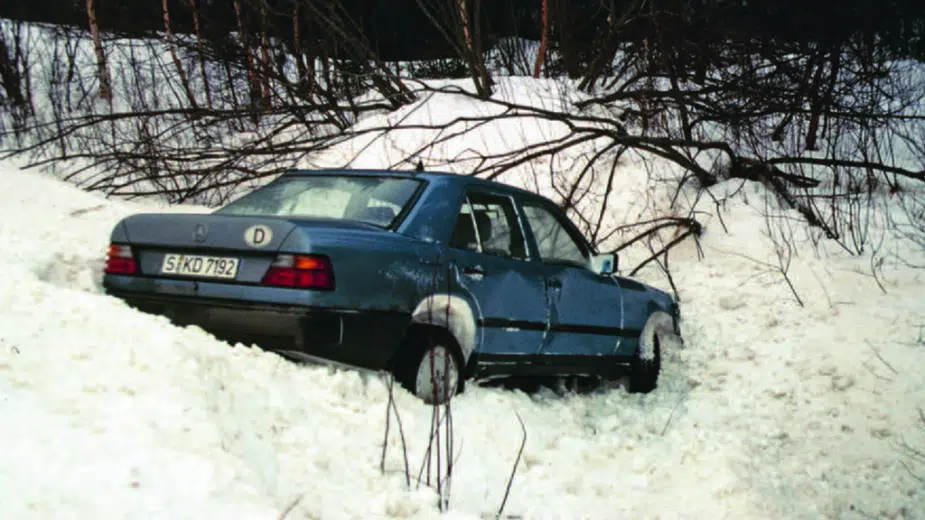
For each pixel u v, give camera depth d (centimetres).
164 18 1678
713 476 469
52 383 339
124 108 1633
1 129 1418
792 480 487
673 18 1456
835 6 1300
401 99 1505
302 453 364
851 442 568
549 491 419
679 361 758
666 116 1418
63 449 283
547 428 509
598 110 1437
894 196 1177
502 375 562
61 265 614
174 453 300
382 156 1292
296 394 418
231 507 276
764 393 665
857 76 1233
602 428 548
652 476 473
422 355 478
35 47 1675
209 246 460
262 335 445
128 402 335
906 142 1226
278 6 1845
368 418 425
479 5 1431
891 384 648
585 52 1727
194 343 419
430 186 529
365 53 1574
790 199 1105
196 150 1217
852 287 873
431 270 493
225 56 1515
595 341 639
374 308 457
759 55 1403
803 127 1376
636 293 694
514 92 1519
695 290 927
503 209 580
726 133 1357
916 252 966
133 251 485
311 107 1431
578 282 623
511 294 553
